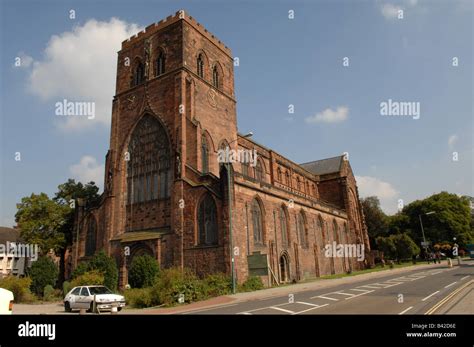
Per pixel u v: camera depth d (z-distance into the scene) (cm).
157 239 4025
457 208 10300
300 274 4847
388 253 8400
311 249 5506
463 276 3516
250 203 4100
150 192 4500
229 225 3612
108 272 3844
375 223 10069
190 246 3828
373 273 5234
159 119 4622
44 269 4169
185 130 4378
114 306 2444
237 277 3538
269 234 4353
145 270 3462
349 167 8588
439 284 2825
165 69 4791
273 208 4597
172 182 4253
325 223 6294
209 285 3133
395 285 2994
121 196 4734
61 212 5300
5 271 6625
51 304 3556
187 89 4566
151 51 5012
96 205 4875
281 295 2928
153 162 4588
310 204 5781
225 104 5241
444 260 8831
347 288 3069
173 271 3008
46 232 5212
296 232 5109
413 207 10512
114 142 5012
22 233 5088
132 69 5238
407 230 9975
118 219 4644
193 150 4288
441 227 9981
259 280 3609
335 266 6312
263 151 6284
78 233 4903
